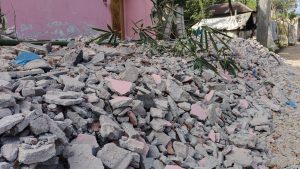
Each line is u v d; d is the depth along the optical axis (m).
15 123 2.52
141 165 3.17
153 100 4.06
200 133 4.18
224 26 19.12
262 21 13.64
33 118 2.62
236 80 6.49
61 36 7.71
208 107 4.69
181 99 4.52
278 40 26.42
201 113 4.51
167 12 8.88
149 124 3.78
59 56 4.91
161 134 3.74
